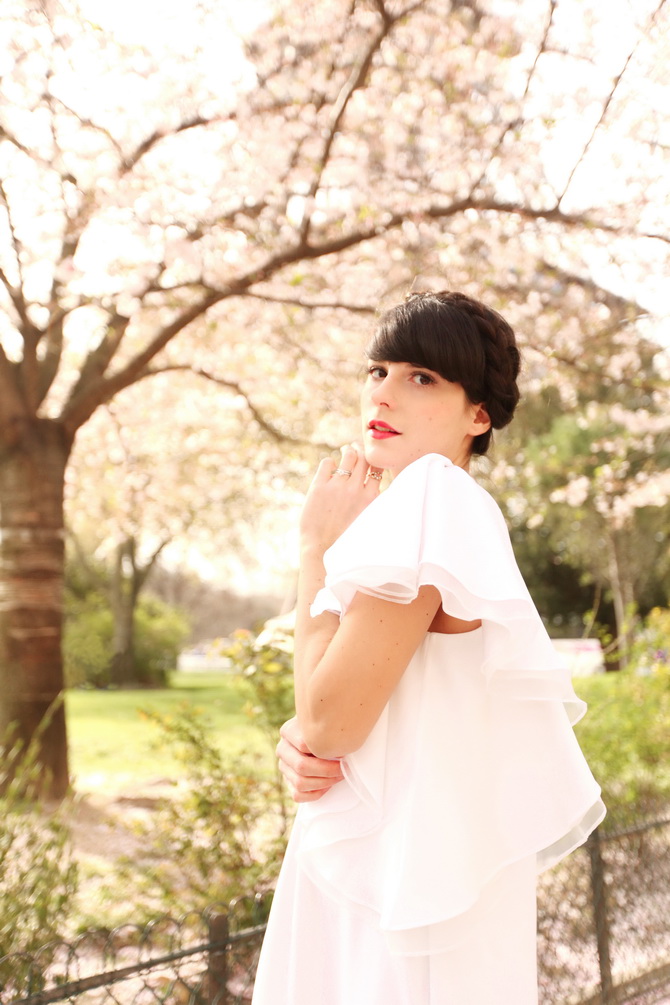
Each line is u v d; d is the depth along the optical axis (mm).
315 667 929
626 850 3363
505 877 974
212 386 10547
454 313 1072
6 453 7199
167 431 11867
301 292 6734
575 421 14992
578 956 2992
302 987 1010
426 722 948
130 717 13531
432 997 907
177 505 13992
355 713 889
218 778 3869
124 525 14484
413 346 1056
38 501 7203
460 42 5816
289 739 1012
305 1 5754
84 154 5812
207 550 19516
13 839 3055
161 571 33562
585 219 6090
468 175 6152
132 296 6484
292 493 12258
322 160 5926
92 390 7289
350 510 1087
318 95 6203
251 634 4234
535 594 23516
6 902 2846
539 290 6777
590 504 15758
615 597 18125
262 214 6281
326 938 1023
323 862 967
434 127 6031
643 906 3377
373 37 5535
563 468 9703
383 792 946
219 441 11930
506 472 9508
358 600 904
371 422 1087
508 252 6383
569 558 19984
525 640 924
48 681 7066
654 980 3154
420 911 882
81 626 22469
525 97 5855
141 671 22531
